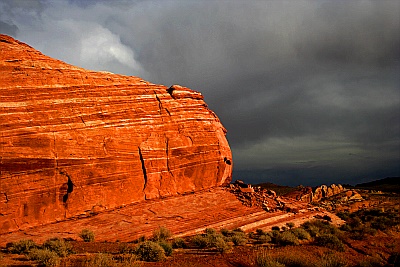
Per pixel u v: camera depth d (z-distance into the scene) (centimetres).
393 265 2053
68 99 2794
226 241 2261
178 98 3472
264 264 1672
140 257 1698
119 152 2914
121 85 3130
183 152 3312
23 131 2506
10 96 2562
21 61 2748
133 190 2961
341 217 3672
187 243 2247
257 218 2997
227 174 3716
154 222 2673
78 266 1449
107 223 2586
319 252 2111
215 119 3791
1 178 2367
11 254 1775
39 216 2492
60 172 2609
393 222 3566
